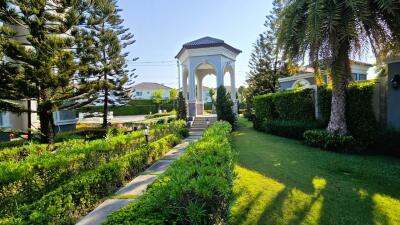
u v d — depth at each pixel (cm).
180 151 959
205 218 227
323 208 434
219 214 266
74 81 1114
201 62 1905
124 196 484
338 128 912
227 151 427
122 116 4038
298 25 893
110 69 1541
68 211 373
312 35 799
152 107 4388
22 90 919
